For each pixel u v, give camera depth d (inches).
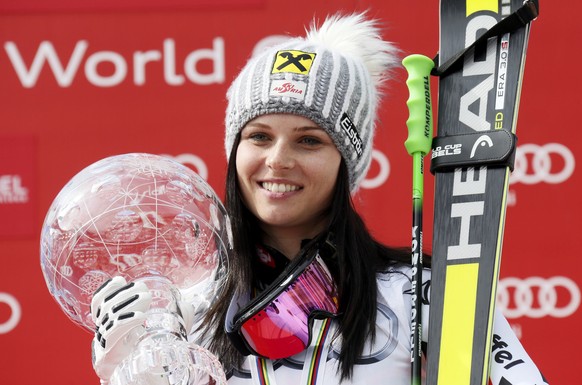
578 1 574.2
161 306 306.3
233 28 581.6
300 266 345.7
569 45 573.6
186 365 291.0
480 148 347.3
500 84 354.3
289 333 336.2
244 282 353.7
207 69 583.8
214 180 581.0
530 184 572.7
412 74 363.3
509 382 331.0
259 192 347.9
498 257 339.0
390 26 573.6
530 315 569.9
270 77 350.3
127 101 584.7
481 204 345.4
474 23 363.9
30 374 577.3
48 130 583.8
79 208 303.4
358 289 344.5
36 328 578.9
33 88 585.0
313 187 346.0
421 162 354.6
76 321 317.4
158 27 585.0
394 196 571.2
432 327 336.5
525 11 353.1
